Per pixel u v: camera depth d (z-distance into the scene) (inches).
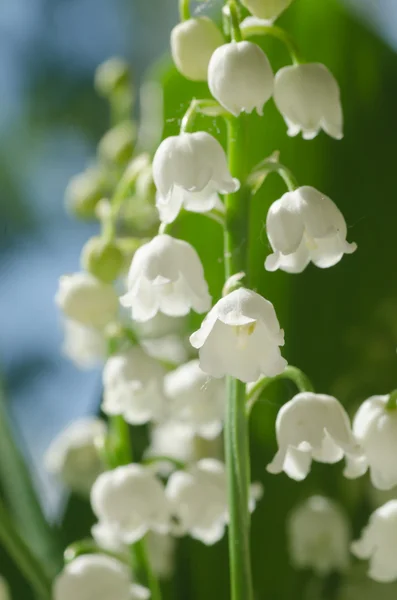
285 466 8.6
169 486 9.4
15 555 9.2
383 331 10.6
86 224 16.3
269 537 10.4
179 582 10.3
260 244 10.4
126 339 9.5
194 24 8.6
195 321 10.4
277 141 10.5
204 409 9.5
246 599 8.4
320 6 10.6
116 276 9.4
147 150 10.5
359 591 10.3
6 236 16.2
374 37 10.6
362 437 8.5
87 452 10.2
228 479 8.4
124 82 10.7
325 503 10.0
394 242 10.6
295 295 10.5
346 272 10.6
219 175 8.4
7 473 9.8
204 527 9.3
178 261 8.6
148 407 9.4
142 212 10.0
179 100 10.4
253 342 8.2
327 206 8.3
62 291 9.5
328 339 10.6
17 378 15.6
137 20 16.7
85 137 16.8
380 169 10.6
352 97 10.6
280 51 10.6
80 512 10.4
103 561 9.3
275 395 10.5
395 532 8.8
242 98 8.3
